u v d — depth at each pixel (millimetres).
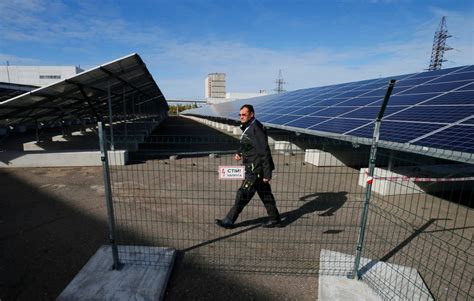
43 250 3863
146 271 3297
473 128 4281
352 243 4086
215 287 3143
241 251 3848
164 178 7477
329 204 5562
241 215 5012
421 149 4195
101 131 2893
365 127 6297
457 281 3268
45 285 3164
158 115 35938
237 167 3350
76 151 9148
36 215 5027
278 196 6020
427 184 6254
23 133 21188
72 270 3430
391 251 3887
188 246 3967
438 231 4520
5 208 5352
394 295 2953
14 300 2934
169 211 5199
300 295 3033
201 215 5023
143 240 4125
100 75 8430
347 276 3246
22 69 56688
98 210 5258
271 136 13453
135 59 8227
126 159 9250
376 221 4836
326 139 10102
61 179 7363
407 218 5004
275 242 4090
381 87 10383
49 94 8414
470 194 6254
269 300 2955
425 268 3498
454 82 7453
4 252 3809
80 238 4195
